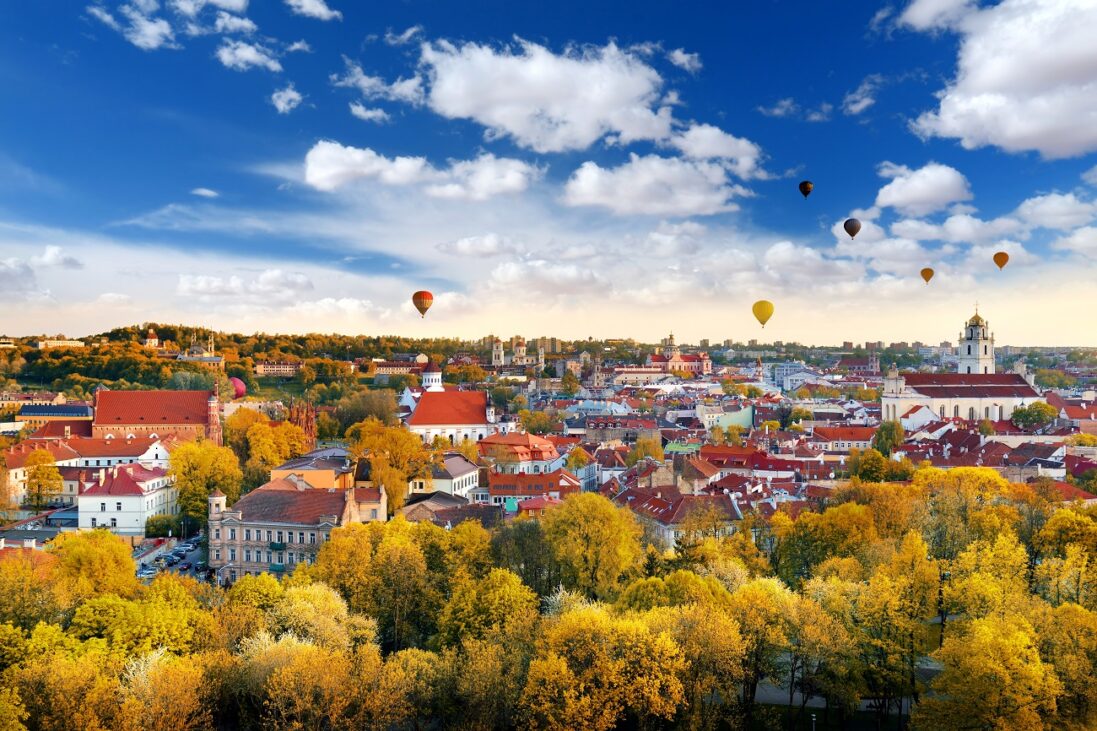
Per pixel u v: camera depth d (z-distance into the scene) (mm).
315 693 111125
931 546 180750
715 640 117688
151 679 108000
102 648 119500
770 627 124438
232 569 197125
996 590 132500
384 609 151875
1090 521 167625
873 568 160125
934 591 137000
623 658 116250
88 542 162375
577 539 166375
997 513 185250
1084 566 145750
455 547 170125
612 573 165500
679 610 128375
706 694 121562
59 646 118562
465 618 138875
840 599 134250
